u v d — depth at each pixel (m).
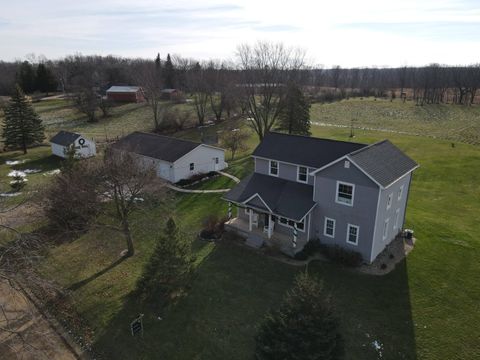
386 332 17.53
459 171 43.59
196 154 40.84
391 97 120.81
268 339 13.79
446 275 21.91
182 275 19.72
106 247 25.84
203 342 17.03
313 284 13.50
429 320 18.30
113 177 23.81
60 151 51.69
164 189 31.44
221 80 76.44
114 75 125.75
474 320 18.22
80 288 21.16
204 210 31.98
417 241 26.06
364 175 21.86
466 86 111.25
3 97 100.50
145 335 17.52
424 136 63.78
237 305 19.56
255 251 24.98
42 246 16.80
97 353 16.47
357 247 23.36
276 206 25.56
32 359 15.81
